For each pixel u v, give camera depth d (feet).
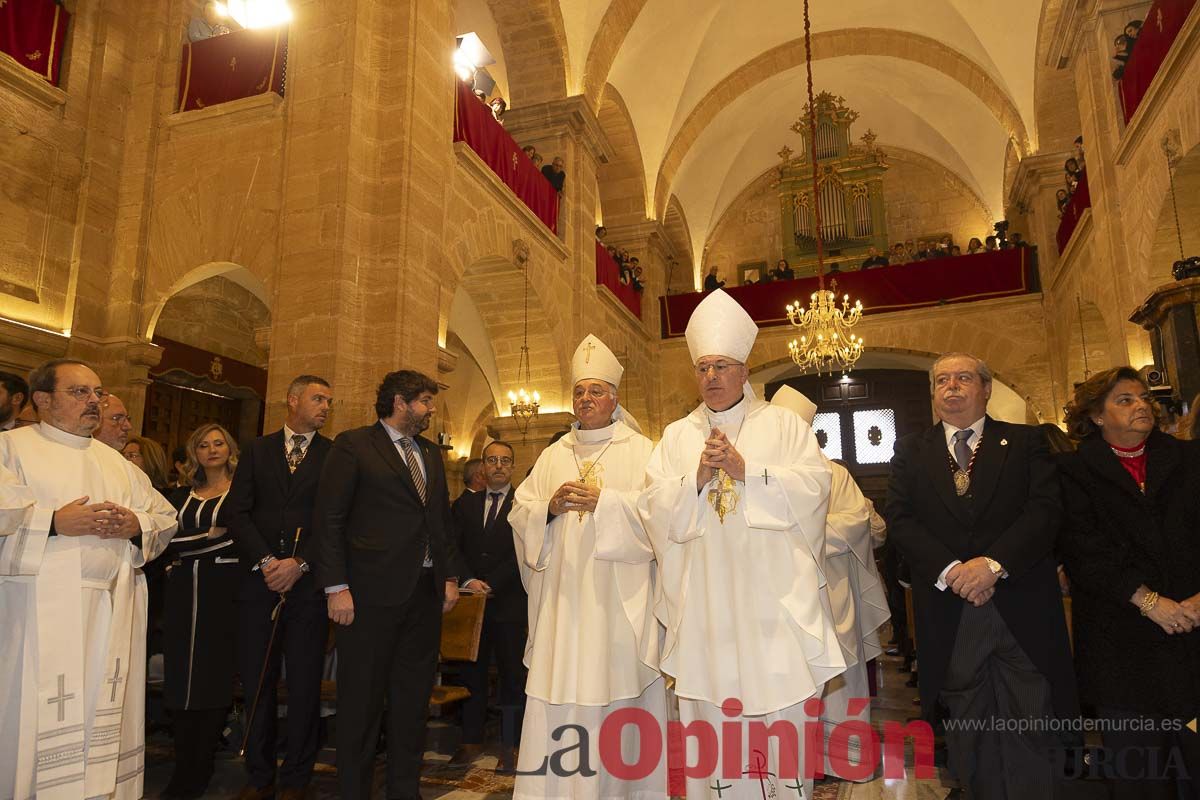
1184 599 7.91
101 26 27.81
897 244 56.39
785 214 61.26
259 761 11.60
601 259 45.50
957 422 9.32
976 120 54.49
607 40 41.42
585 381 11.07
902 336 49.57
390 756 10.68
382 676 10.52
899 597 20.93
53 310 25.53
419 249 24.80
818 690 8.38
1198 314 21.07
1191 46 21.58
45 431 9.82
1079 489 8.61
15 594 9.07
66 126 26.40
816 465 9.09
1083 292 37.40
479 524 15.75
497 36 40.93
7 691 8.84
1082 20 30.73
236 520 11.73
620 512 9.51
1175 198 24.12
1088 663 8.41
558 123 39.29
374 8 25.61
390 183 24.45
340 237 23.09
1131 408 8.49
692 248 63.72
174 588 12.10
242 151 26.03
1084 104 31.86
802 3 48.26
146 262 26.86
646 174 53.21
